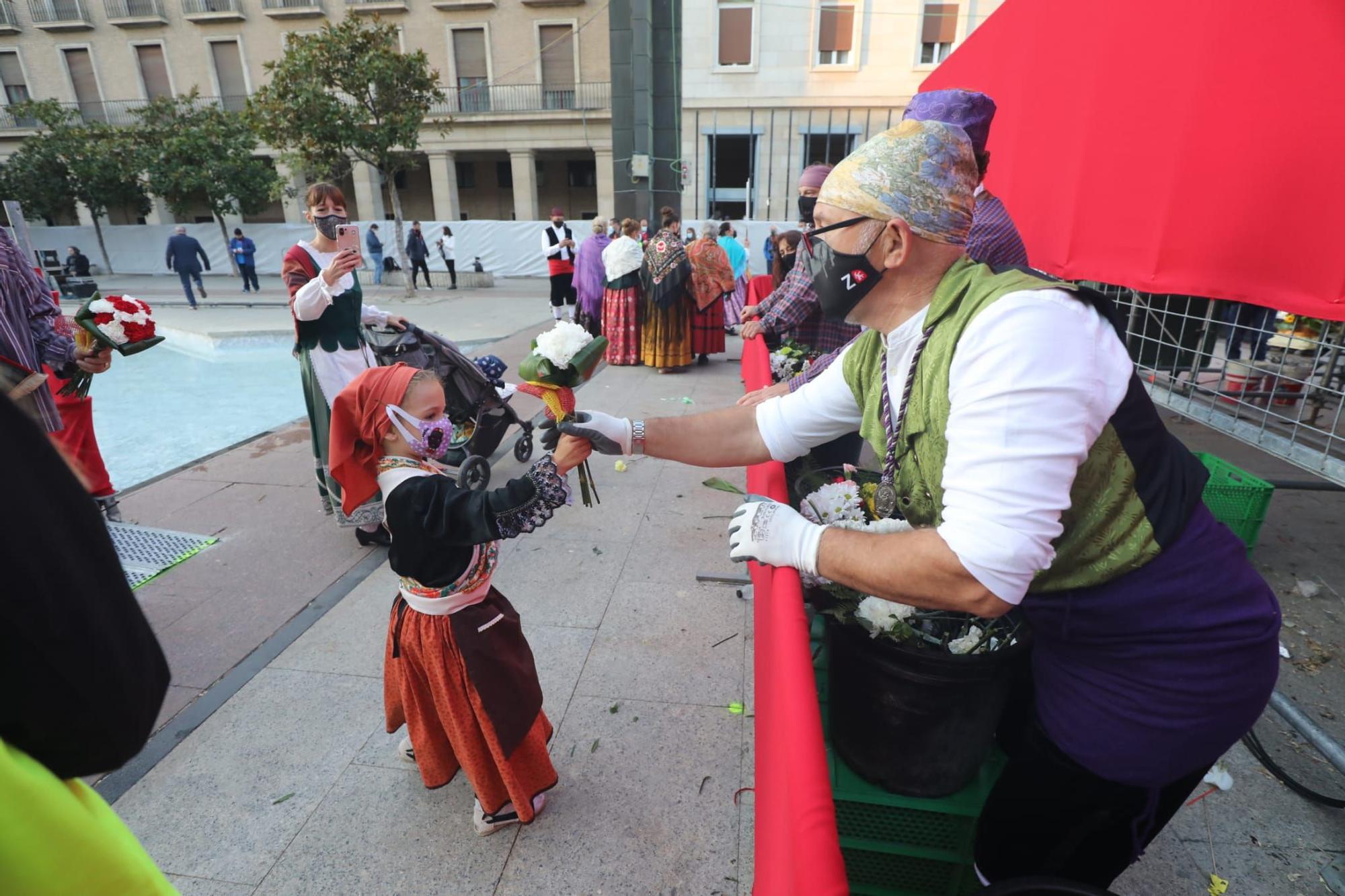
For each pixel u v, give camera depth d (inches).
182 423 267.7
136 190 920.9
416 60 634.2
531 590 128.6
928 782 57.6
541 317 498.6
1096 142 111.9
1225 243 80.7
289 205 1124.5
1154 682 44.0
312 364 140.1
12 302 111.3
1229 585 43.7
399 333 156.2
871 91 751.7
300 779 88.0
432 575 71.0
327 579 134.0
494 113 1057.5
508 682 75.5
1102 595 44.1
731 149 866.8
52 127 903.7
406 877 75.0
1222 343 99.8
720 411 67.6
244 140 883.4
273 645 114.0
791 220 799.1
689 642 113.4
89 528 22.2
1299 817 81.0
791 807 36.4
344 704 100.7
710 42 748.6
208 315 536.4
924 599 41.6
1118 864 54.1
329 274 130.6
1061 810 50.9
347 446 70.5
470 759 76.2
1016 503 37.5
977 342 40.1
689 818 82.0
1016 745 60.2
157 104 904.3
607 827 80.9
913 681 53.4
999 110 161.3
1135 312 117.0
